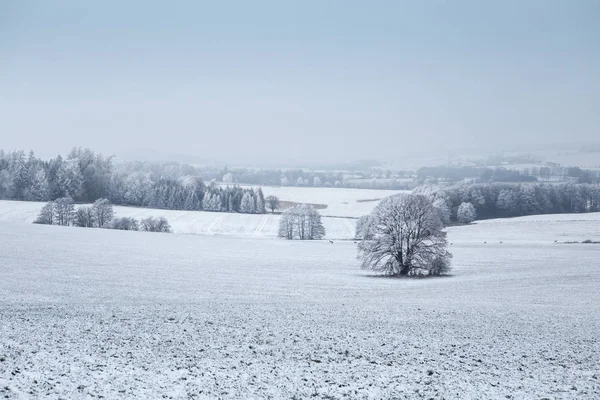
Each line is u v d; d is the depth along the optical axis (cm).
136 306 2931
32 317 2283
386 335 2141
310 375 1423
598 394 1319
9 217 11319
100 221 11444
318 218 11288
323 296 3850
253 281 4816
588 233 10350
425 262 5409
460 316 2784
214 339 1920
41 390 1153
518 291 4184
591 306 3309
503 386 1376
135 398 1138
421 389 1320
